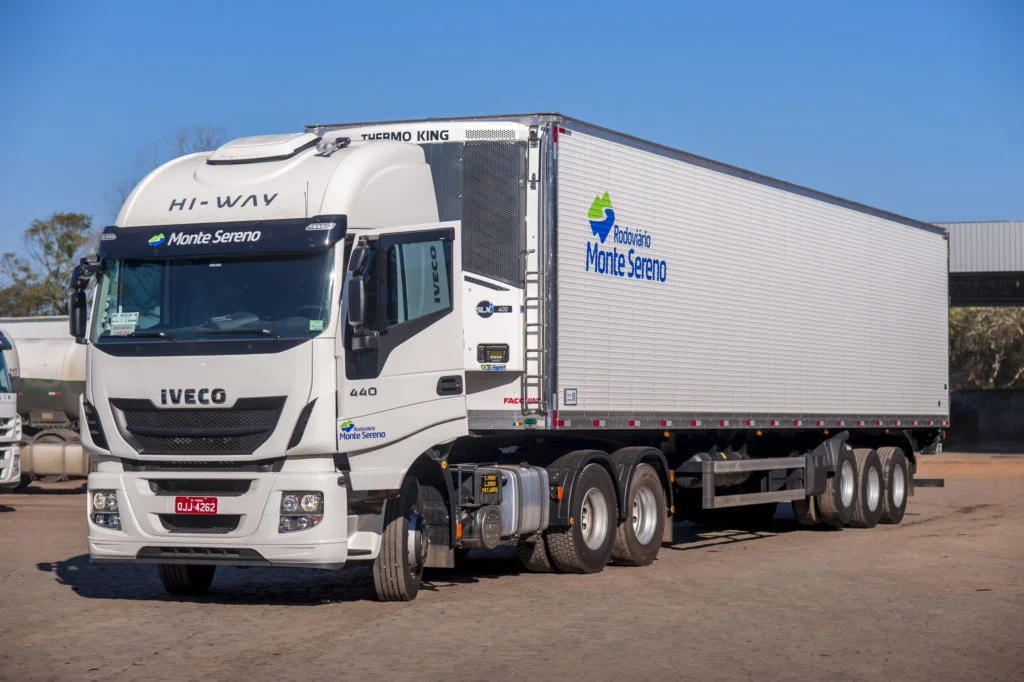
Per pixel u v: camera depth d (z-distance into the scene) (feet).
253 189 35.50
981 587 41.32
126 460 34.81
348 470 34.04
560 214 42.01
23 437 97.25
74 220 201.67
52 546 53.52
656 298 47.37
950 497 89.45
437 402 36.94
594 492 44.78
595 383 43.70
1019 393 203.31
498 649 29.84
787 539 59.00
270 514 33.45
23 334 104.88
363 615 34.71
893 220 67.77
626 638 31.45
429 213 38.75
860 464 65.16
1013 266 153.17
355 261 33.88
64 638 31.04
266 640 30.81
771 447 60.08
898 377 67.97
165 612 35.22
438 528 37.96
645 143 46.98
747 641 31.19
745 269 53.62
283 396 33.30
